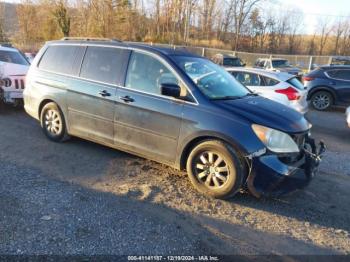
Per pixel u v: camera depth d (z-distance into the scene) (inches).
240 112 171.8
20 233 134.7
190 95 180.9
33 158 214.8
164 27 1710.1
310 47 2385.6
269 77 347.3
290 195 185.0
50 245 129.0
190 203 169.2
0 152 221.9
